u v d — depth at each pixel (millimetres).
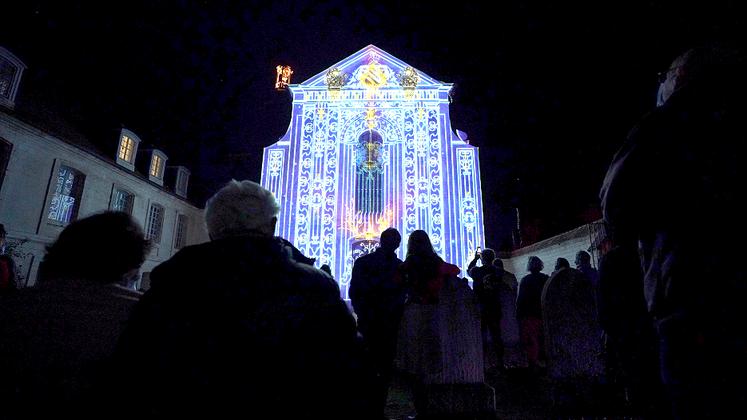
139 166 21188
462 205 19938
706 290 1302
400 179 20547
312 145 20984
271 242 1564
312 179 20422
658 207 1494
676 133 1515
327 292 1499
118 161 18609
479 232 19531
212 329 1335
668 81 1848
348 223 19844
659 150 1531
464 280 4266
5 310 1644
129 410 1296
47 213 14508
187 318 1344
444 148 20844
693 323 1312
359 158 21234
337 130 21203
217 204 1741
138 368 1314
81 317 1683
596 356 3672
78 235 1878
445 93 21828
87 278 1836
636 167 1575
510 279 8789
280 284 1424
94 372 1619
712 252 1330
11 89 14156
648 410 2043
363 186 20719
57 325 1634
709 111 1486
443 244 19406
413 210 19953
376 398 1480
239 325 1343
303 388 1344
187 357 1311
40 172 14320
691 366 1300
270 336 1348
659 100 1949
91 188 16766
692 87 1583
